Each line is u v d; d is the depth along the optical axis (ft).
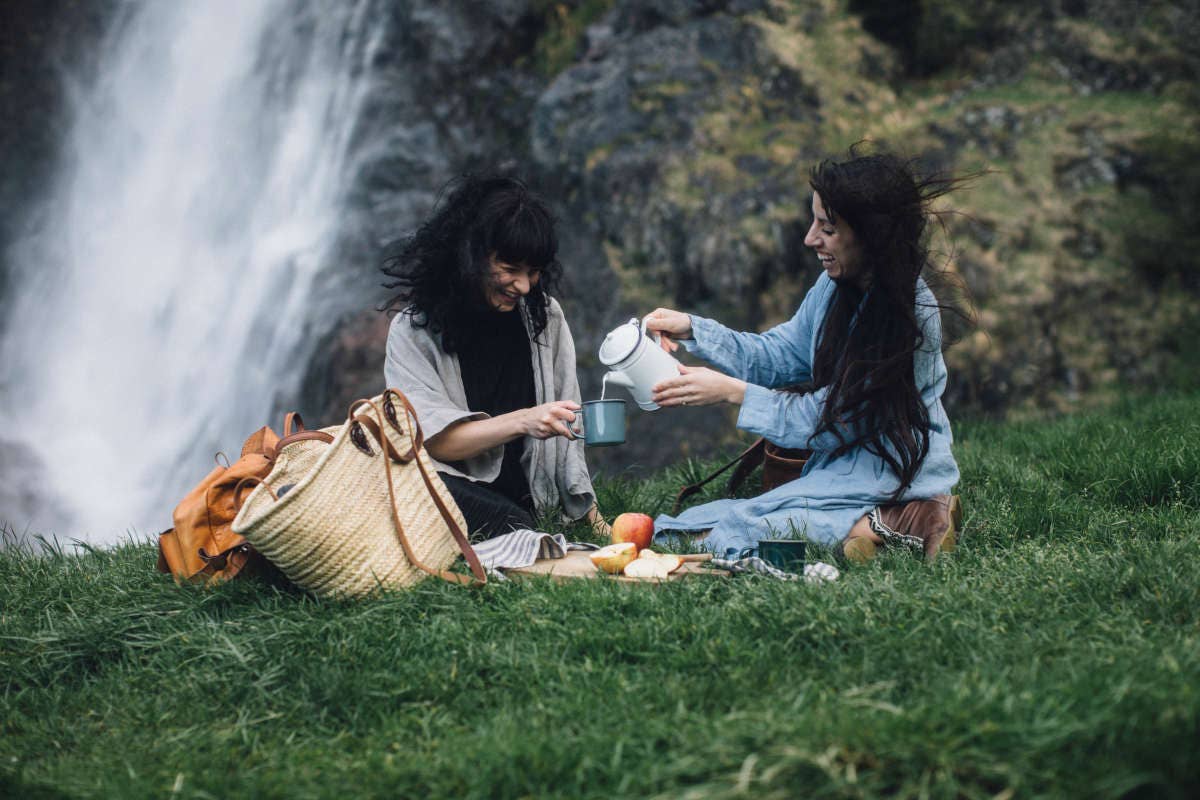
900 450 12.05
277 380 46.19
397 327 12.98
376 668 9.12
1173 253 35.68
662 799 6.54
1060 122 38.75
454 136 47.96
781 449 13.80
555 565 11.44
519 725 7.82
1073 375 33.65
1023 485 14.48
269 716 8.59
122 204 59.77
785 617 9.05
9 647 10.52
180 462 49.65
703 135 39.32
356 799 7.09
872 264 12.01
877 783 6.43
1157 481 14.01
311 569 10.48
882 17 44.19
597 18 46.11
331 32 54.70
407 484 11.07
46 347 57.52
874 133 39.29
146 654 10.20
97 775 7.79
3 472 51.06
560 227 40.42
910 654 8.41
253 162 56.18
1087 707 6.95
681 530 13.23
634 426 34.88
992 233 35.68
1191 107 39.22
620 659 9.03
